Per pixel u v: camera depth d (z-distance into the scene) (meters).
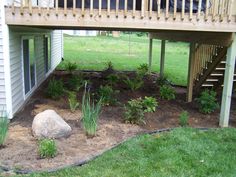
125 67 15.42
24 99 7.61
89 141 5.30
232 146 5.36
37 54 9.57
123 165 4.48
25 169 4.25
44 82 10.78
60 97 8.27
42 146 4.62
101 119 6.47
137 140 5.38
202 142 5.46
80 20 5.95
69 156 4.70
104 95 7.71
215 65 8.45
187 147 5.19
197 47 9.34
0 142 4.88
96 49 24.02
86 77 11.49
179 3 7.11
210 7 6.80
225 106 6.41
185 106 8.11
